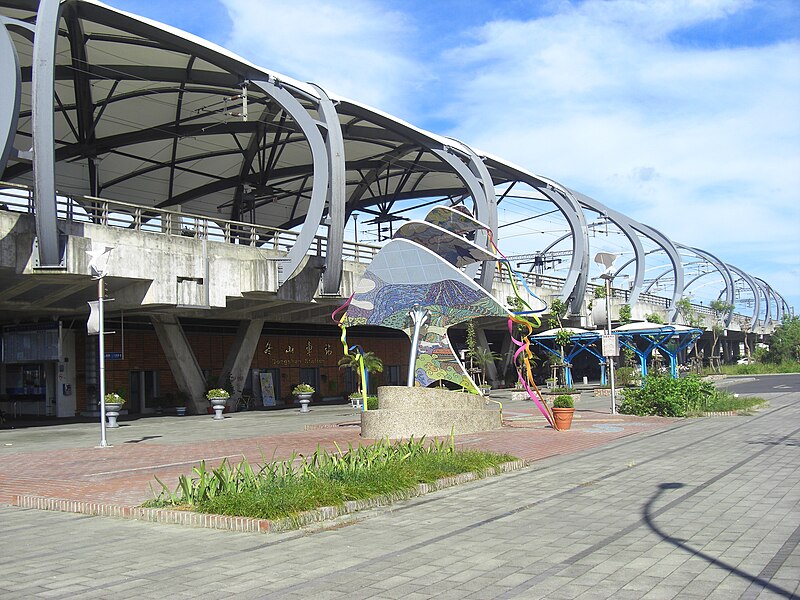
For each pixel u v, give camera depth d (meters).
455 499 11.76
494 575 7.41
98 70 34.16
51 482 14.82
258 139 45.75
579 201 59.81
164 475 15.42
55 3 24.98
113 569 8.12
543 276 58.81
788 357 90.56
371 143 48.78
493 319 53.72
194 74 35.34
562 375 58.28
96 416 38.81
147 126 42.75
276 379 48.75
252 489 11.13
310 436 24.56
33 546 9.43
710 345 106.12
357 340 55.25
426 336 25.77
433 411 22.92
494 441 20.38
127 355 41.09
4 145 23.98
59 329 38.56
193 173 51.44
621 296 68.38
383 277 25.98
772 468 13.75
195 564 8.23
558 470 14.61
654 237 69.62
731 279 91.69
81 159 44.75
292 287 34.66
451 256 28.25
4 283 27.47
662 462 15.17
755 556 7.73
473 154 44.34
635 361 68.69
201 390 40.56
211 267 31.41
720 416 26.88
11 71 24.25
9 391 41.97
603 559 7.86
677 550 8.11
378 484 11.66
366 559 8.23
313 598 6.85
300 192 60.22
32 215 26.12
